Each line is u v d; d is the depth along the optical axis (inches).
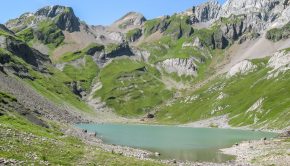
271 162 2970.0
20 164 1499.8
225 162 3253.0
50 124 4087.1
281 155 3270.2
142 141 5403.5
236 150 4242.1
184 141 5556.1
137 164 2081.7
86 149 2225.6
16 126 2711.6
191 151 4200.3
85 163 1834.4
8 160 1502.2
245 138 6225.4
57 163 1702.8
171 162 3014.3
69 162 1791.3
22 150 1754.4
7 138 1894.7
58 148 2012.8
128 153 3400.6
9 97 3796.8
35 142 1995.6
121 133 7096.5
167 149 4389.8
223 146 4822.8
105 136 6043.3
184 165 2856.8
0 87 7042.3
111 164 1937.7
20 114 3560.5
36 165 1549.0
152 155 3661.4
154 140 5649.6
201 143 5275.6
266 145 4370.1
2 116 2960.1
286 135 5428.2
